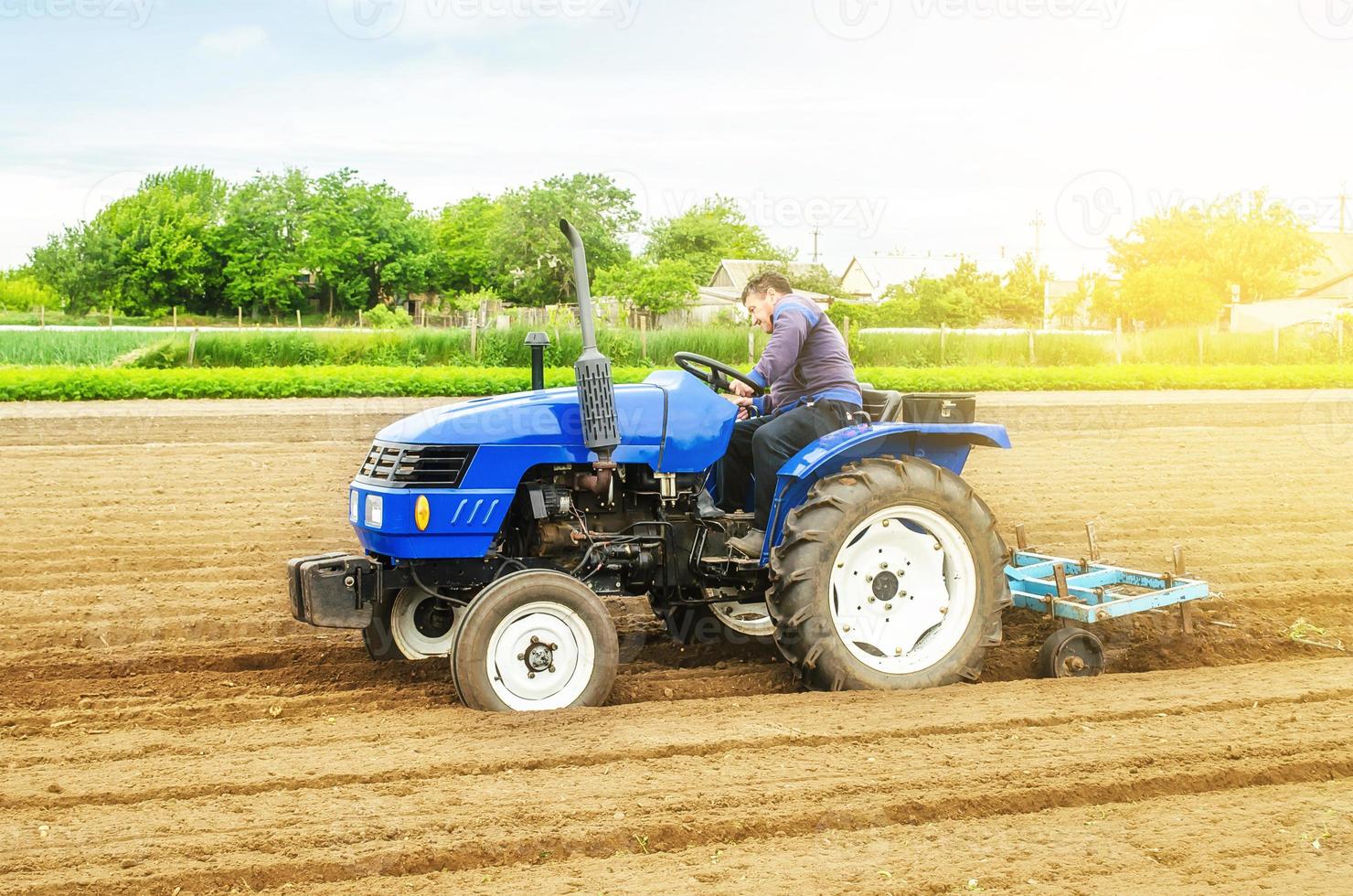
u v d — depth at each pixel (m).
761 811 3.49
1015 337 28.81
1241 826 3.42
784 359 5.11
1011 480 11.18
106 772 3.85
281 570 7.31
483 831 3.35
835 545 4.73
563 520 4.81
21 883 3.03
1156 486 10.82
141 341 26.00
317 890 3.03
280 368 23.45
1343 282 41.12
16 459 12.21
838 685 4.78
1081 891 3.00
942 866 3.15
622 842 3.31
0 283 46.25
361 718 4.44
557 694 4.55
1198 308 36.28
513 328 27.30
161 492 10.26
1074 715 4.44
